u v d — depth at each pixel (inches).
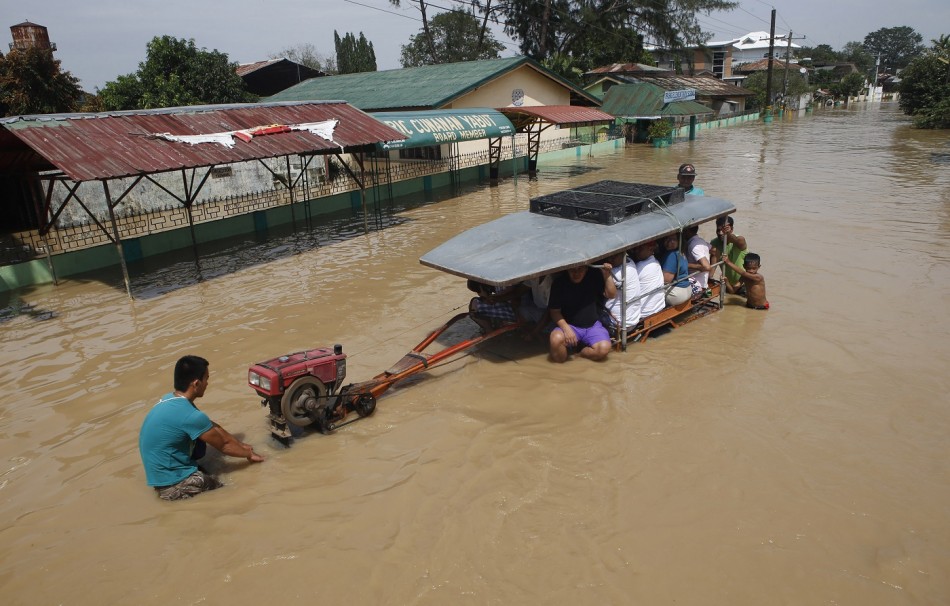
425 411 252.4
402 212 707.4
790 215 607.8
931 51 1957.4
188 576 168.1
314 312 376.2
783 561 167.3
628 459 215.5
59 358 320.5
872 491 195.3
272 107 587.2
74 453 231.5
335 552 175.2
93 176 386.3
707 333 324.5
